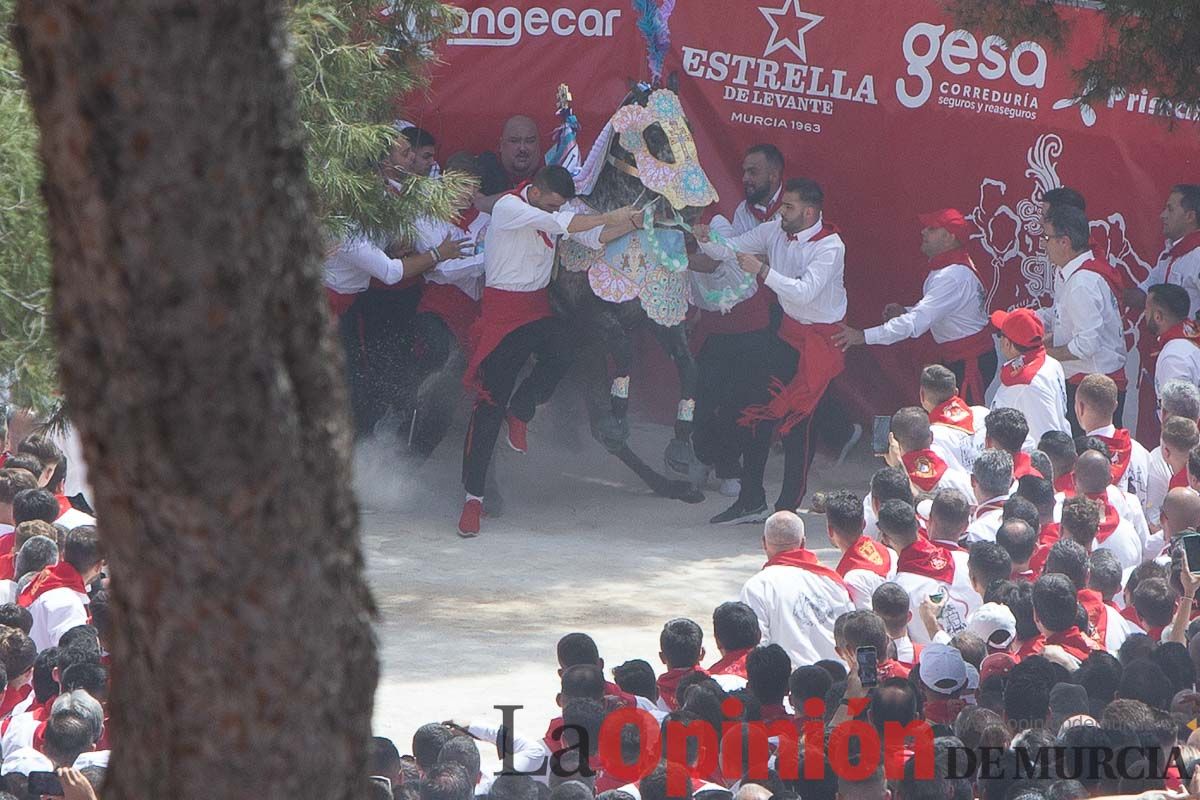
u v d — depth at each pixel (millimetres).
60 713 15781
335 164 25188
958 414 28797
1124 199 44062
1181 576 19547
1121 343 38594
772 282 37750
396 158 34812
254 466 5352
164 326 5207
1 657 18688
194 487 5289
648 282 36938
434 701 24484
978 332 39938
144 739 5512
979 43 43031
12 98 13234
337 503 5637
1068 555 20906
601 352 41562
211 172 5227
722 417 39219
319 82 25062
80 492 27078
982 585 20984
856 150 43062
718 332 39438
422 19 29234
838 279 38406
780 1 42281
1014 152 43500
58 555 21516
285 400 5418
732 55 42312
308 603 5516
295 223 5484
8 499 23266
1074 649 19047
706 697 16250
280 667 5480
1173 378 35344
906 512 22031
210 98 5219
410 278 37969
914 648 20266
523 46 41250
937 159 43281
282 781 5523
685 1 41906
